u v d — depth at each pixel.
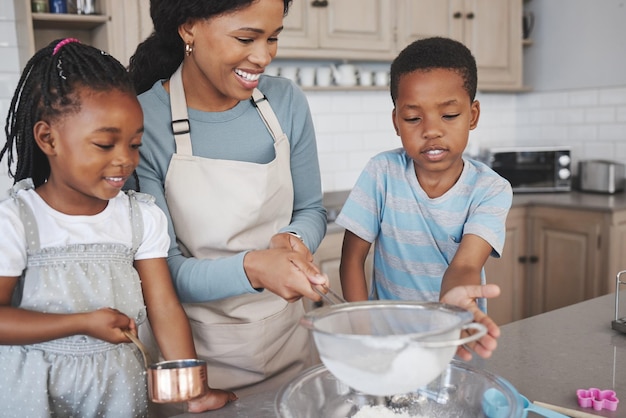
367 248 1.41
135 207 1.08
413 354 0.69
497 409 0.78
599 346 1.13
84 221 1.01
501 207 1.25
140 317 1.04
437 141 1.20
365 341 0.68
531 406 0.85
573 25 3.61
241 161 1.24
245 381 1.28
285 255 0.99
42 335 0.88
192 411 0.91
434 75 1.18
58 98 0.92
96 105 0.91
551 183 3.45
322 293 0.94
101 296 1.00
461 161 1.33
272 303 1.29
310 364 1.44
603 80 3.49
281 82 1.35
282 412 0.74
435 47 1.21
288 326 1.33
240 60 1.05
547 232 3.23
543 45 3.78
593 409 0.87
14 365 0.97
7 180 2.52
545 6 3.74
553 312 1.35
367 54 2.98
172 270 1.15
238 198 1.20
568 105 3.69
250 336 1.26
